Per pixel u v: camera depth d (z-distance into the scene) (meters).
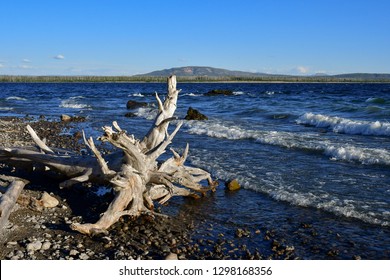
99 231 6.23
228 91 52.84
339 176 9.62
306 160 11.44
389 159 10.63
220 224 6.91
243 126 19.25
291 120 21.75
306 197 8.05
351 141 14.16
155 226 6.77
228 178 9.75
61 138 16.34
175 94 8.41
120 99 46.50
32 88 89.38
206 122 21.12
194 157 12.05
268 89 74.81
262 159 11.65
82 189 8.62
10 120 23.09
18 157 8.91
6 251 5.61
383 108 22.25
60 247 5.80
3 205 6.40
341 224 6.73
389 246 5.84
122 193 6.75
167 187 7.33
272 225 6.79
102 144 14.52
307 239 6.17
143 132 18.12
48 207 7.39
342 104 28.98
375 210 7.25
